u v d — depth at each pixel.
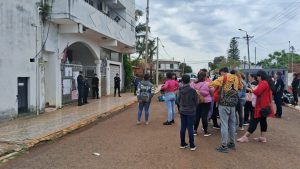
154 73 59.56
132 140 9.51
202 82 9.91
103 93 25.78
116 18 28.20
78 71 20.17
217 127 11.36
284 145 8.93
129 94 27.95
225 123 8.20
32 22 14.11
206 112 10.00
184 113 8.25
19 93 13.50
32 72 14.18
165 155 7.75
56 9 15.34
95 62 23.98
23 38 13.44
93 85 22.86
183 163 7.09
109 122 13.31
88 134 10.70
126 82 32.22
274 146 8.80
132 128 11.60
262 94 9.01
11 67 12.66
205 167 6.80
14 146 8.65
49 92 16.75
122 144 9.00
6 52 12.35
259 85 8.98
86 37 21.03
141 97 12.23
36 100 14.53
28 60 13.86
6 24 12.32
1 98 12.13
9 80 12.57
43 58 15.55
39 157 7.79
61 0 15.27
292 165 7.01
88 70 23.59
